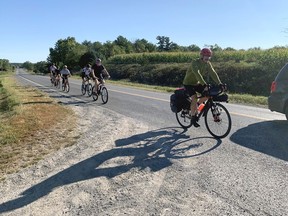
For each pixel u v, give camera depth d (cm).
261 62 2727
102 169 553
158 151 635
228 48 4847
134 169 543
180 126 854
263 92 2445
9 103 1470
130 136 768
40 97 1697
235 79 2703
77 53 8900
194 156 593
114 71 5434
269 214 375
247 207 393
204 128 815
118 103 1408
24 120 984
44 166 594
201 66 714
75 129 877
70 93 1988
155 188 462
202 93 729
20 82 3647
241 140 682
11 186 516
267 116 968
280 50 3002
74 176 531
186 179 488
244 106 1266
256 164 534
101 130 851
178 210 395
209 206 401
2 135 809
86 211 409
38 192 479
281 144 639
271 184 454
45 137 796
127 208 408
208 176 494
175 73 3744
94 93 1558
